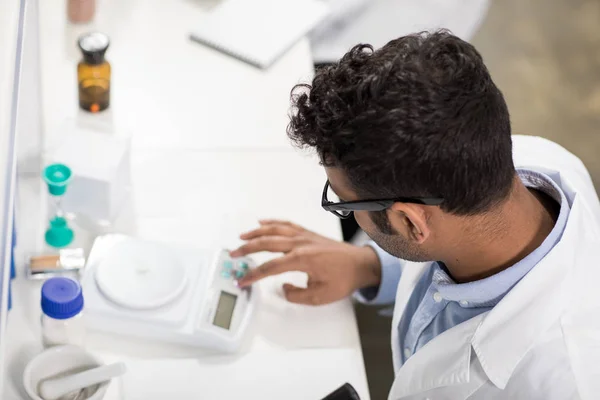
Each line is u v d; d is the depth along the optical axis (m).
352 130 0.90
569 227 1.04
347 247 1.41
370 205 0.97
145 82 1.67
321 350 1.31
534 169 1.19
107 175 1.35
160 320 1.26
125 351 1.26
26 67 1.41
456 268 1.09
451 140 0.88
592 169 2.72
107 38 1.52
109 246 1.34
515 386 1.06
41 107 1.56
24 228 1.33
